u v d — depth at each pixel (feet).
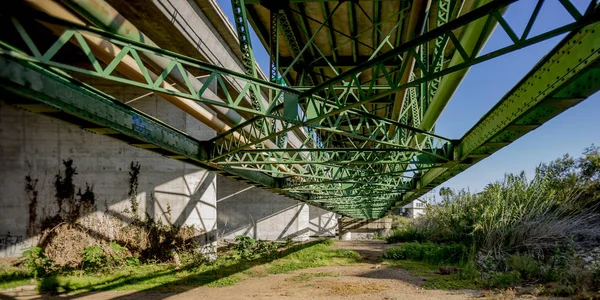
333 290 47.62
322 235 192.03
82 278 51.62
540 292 41.91
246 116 78.23
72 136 68.85
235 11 40.55
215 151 50.08
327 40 65.72
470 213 89.76
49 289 45.37
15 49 21.48
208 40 67.51
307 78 71.46
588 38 22.34
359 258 83.10
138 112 35.96
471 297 42.32
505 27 19.81
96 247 59.93
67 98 26.84
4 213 66.23
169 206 69.72
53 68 26.05
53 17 21.49
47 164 67.77
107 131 33.42
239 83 83.15
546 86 27.22
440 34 21.76
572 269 46.06
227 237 128.06
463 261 67.00
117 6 51.21
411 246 85.92
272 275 59.41
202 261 65.57
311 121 30.81
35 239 65.67
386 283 52.19
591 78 26.13
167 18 53.88
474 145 42.47
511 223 69.26
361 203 119.55
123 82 23.52
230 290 47.57
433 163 49.52
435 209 116.98
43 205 66.69
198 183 70.90
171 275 56.39
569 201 74.13
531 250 63.62
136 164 69.56
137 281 51.70
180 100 37.04
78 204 67.31
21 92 22.88
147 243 67.62
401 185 85.51
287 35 55.57
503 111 34.73
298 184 72.90
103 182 68.44
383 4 53.72
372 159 57.26
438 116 54.80
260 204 129.59
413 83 23.91
